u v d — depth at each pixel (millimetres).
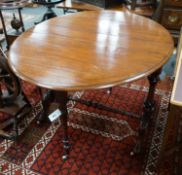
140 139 1531
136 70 1129
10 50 1312
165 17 2402
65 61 1198
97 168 1473
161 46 1321
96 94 2061
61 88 1032
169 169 1405
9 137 1660
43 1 2525
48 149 1600
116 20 1660
